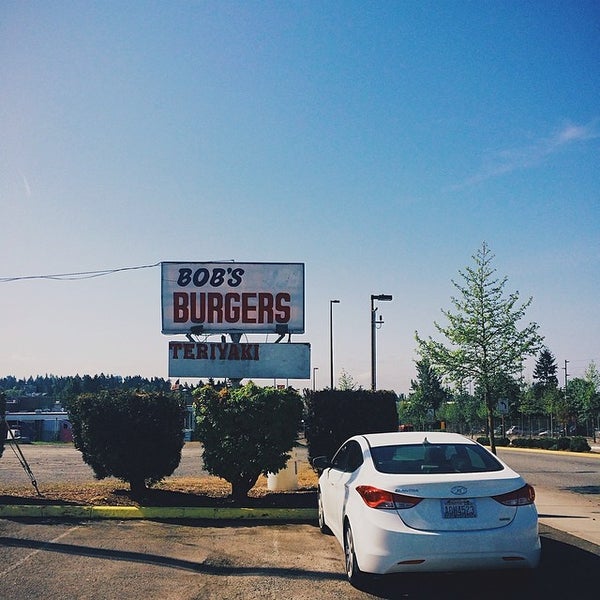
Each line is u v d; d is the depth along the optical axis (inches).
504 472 299.7
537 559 283.0
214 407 518.0
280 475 603.2
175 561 344.8
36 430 2484.0
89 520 454.0
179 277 689.0
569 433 2583.7
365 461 320.2
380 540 277.7
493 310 741.3
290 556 357.4
